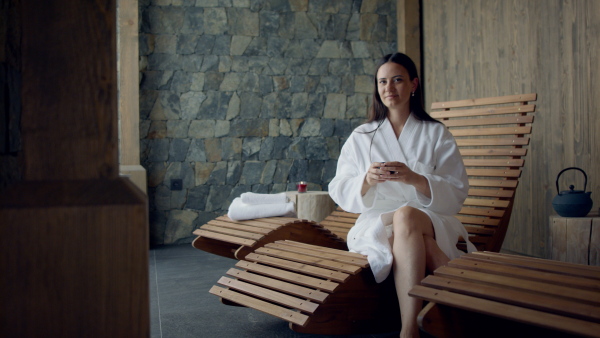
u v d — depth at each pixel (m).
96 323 0.73
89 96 0.75
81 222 0.73
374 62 4.57
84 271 0.73
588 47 2.78
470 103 2.88
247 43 4.30
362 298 1.79
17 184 0.73
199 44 4.21
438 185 1.98
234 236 2.45
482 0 3.67
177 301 2.43
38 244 0.72
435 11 4.29
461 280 1.34
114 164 0.76
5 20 0.86
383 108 2.28
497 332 1.46
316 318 1.73
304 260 1.89
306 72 4.43
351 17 4.53
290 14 4.40
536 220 3.22
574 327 1.03
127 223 0.74
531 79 3.22
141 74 4.09
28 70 0.73
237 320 2.11
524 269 1.35
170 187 4.16
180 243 4.18
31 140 0.73
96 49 0.75
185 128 4.19
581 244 2.35
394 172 1.95
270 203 2.66
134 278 0.74
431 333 1.30
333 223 2.82
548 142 3.10
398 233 1.75
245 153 4.31
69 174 0.74
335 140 4.49
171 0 4.15
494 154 2.65
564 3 2.94
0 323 0.70
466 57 3.88
